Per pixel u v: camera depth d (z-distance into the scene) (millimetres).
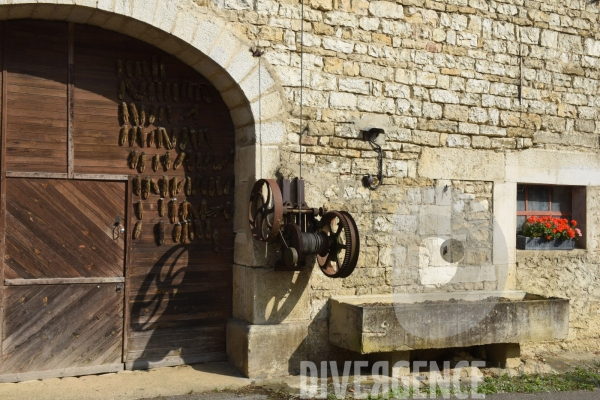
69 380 5289
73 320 5395
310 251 5422
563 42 7191
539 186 7309
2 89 5160
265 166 5723
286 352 5719
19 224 5230
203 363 5871
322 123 6000
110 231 5547
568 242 7152
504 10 6883
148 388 5191
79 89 5445
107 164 5539
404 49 6387
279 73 5832
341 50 6105
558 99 7145
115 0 5168
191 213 5855
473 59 6707
